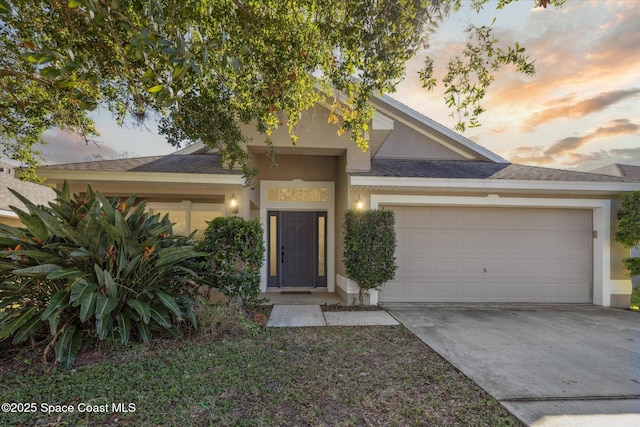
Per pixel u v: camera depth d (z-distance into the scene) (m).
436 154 10.30
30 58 2.45
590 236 8.03
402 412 2.75
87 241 4.14
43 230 4.16
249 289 6.23
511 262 7.98
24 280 4.06
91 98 3.09
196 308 4.93
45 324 4.08
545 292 7.96
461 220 7.98
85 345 3.95
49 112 5.53
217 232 6.24
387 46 3.40
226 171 7.07
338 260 8.73
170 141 5.26
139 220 5.05
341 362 3.86
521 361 4.03
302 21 3.70
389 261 7.09
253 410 2.72
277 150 7.67
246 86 4.44
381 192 7.69
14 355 3.84
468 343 4.72
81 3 2.35
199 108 4.78
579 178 7.63
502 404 2.93
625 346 4.66
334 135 7.54
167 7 3.29
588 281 7.97
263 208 9.27
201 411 2.69
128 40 3.18
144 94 4.59
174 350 4.09
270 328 5.35
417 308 7.18
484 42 3.73
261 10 3.68
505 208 8.02
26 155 6.99
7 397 2.89
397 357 4.09
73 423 2.52
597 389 3.27
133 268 4.32
